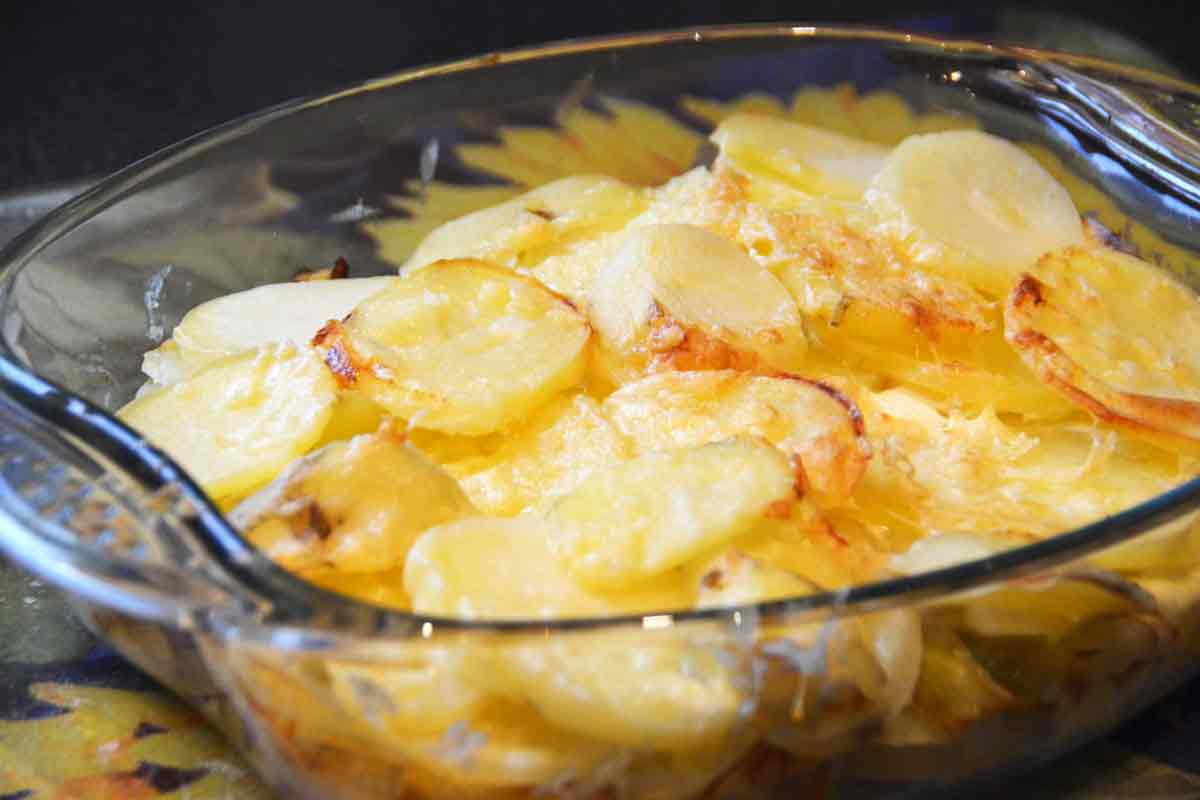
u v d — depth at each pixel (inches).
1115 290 25.0
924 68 29.1
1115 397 23.5
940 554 21.9
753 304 24.5
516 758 20.1
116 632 21.8
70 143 37.7
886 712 20.6
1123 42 39.4
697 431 23.0
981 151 26.8
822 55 29.3
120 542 20.5
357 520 21.4
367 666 19.9
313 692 20.2
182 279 26.5
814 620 19.8
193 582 20.1
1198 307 25.1
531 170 28.7
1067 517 23.0
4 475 21.2
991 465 23.6
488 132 28.6
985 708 21.2
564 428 23.4
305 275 27.0
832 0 48.2
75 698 23.2
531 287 24.4
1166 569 21.7
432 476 21.8
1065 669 21.4
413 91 28.3
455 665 19.8
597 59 28.9
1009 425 24.4
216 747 22.7
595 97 29.0
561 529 21.2
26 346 24.5
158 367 25.4
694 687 19.9
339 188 27.9
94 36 43.6
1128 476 23.6
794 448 22.5
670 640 19.7
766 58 29.3
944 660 21.2
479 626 19.6
